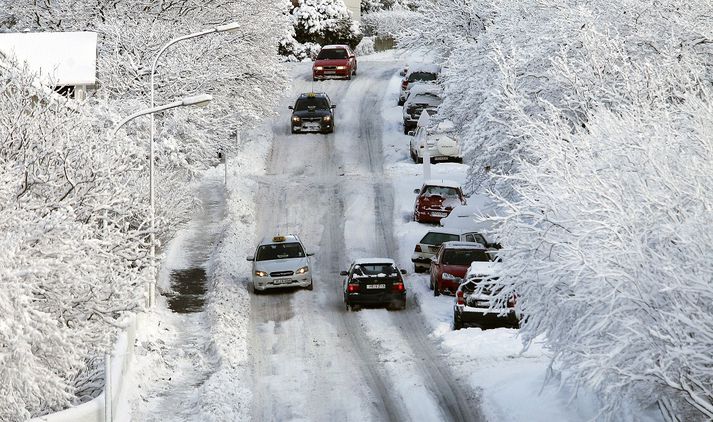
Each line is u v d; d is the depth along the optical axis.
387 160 163.25
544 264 54.97
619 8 84.25
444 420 68.31
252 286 109.00
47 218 53.78
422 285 107.44
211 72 129.88
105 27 126.75
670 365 46.38
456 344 85.00
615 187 53.88
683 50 79.94
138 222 94.56
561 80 78.94
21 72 67.75
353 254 122.00
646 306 48.06
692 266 47.00
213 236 129.25
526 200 58.72
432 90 178.38
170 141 111.38
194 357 84.25
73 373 57.53
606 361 47.00
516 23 98.44
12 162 57.75
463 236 113.00
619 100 74.44
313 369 80.62
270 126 185.00
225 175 150.50
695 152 55.84
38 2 142.62
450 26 143.62
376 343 87.88
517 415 66.81
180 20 139.88
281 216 137.75
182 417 69.50
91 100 113.31
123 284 58.78
